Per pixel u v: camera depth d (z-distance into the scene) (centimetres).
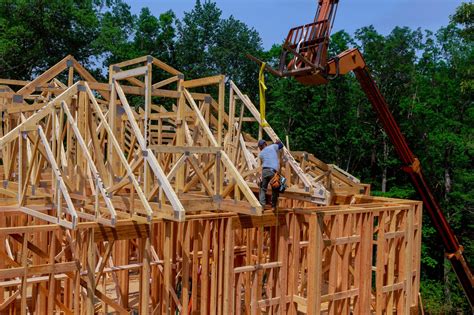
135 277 1312
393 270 1110
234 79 4100
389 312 1109
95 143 851
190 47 3994
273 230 959
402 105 3027
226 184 1020
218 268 871
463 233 2909
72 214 739
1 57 2966
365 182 3272
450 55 3406
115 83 873
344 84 3145
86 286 812
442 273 2906
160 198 774
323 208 1006
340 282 1031
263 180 898
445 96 3183
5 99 1115
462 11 2364
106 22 3647
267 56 4088
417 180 1327
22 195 848
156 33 4003
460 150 2945
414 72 3203
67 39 3262
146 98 807
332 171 1359
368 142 3120
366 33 3275
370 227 1041
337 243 977
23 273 745
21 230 745
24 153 849
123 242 1011
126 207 808
